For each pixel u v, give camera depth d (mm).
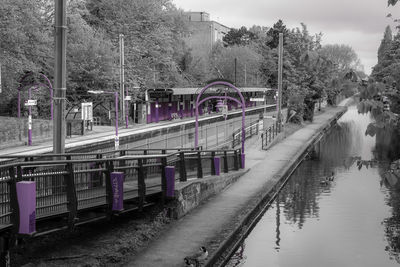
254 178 27672
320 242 18281
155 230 15586
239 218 18094
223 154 28484
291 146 43281
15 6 33906
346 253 17016
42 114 46219
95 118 51406
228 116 51781
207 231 16047
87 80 47125
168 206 17250
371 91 6305
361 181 30750
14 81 36438
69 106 48094
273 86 88562
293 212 22734
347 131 66500
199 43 104250
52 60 42938
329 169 35375
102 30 55031
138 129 44750
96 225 14648
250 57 83938
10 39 33500
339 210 23203
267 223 20719
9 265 10094
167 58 61844
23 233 9789
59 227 11172
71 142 31781
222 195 22688
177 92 55312
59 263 11719
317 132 57156
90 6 57562
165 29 62281
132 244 13773
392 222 21125
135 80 54188
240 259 15977
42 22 41375
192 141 39312
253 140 44219
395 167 6773
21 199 9781
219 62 84500
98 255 12469
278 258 16266
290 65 61750
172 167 16922
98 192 13328
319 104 97938
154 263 12641
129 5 58188
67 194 11320
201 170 22625
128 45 57031
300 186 29094
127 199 14172
